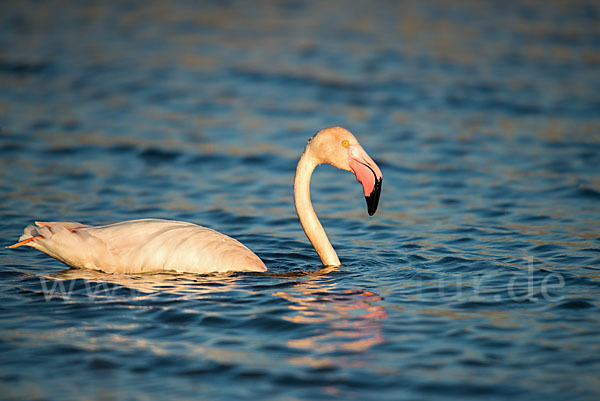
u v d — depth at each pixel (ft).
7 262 34.50
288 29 113.09
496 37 108.68
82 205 46.91
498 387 22.40
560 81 85.87
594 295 30.27
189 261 32.30
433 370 23.54
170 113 73.10
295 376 23.12
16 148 60.03
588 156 59.06
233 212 46.47
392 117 72.90
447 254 37.14
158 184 52.60
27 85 81.97
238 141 64.64
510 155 60.18
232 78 87.25
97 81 84.53
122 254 32.12
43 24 115.34
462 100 78.28
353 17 122.31
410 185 53.16
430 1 137.49
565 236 40.06
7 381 22.71
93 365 23.79
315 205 49.42
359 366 23.82
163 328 26.63
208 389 22.30
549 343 25.50
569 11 128.88
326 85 84.38
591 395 21.85
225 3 134.41
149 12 125.70
